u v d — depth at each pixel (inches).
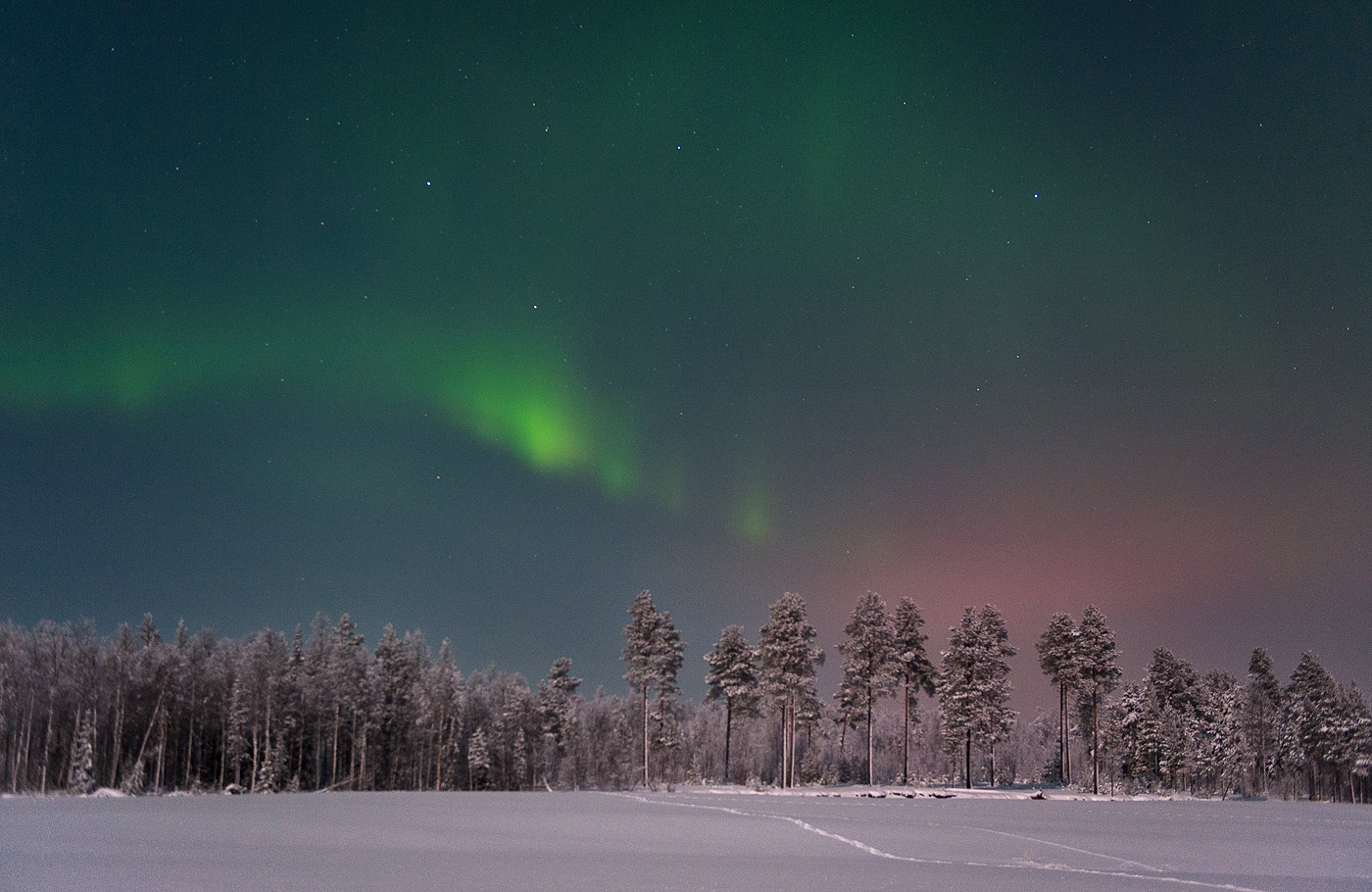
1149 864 1069.8
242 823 1465.3
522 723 3818.9
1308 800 2967.5
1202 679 3752.5
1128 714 3235.7
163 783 3048.7
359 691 3533.5
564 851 1088.8
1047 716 4963.1
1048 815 1931.6
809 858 1055.0
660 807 2089.1
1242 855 1178.6
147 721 3097.9
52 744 2854.3
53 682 2906.0
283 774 3193.9
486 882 824.9
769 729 4062.5
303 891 768.3
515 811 1886.1
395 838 1230.3
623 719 3909.9
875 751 4232.3
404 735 3718.0
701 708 5137.8
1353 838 1453.0
